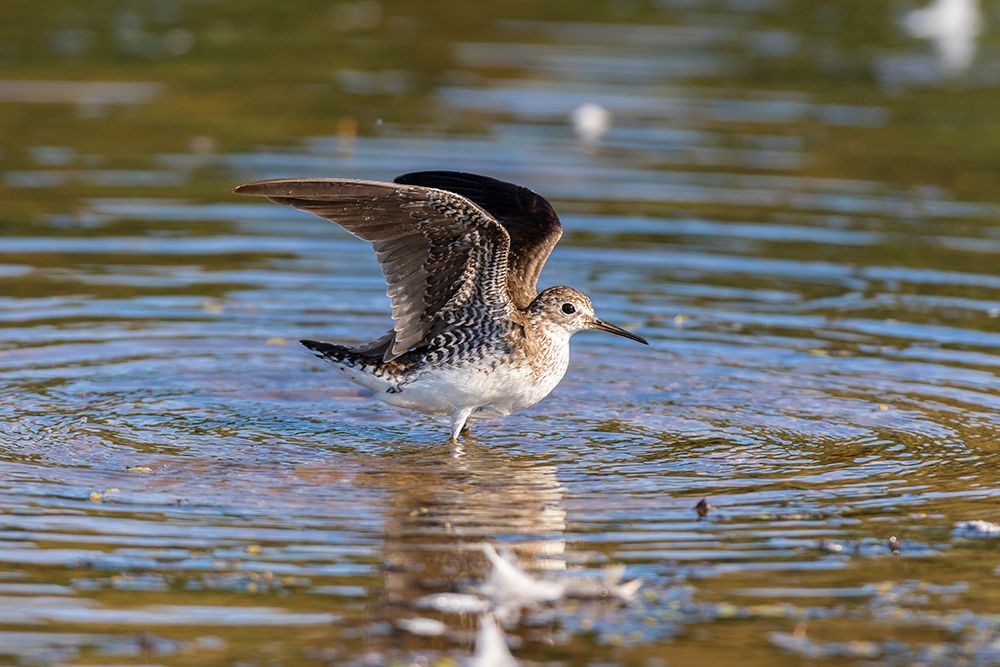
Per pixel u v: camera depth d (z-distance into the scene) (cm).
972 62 2928
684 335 1655
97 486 1180
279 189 1140
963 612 979
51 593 975
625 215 2066
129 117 2427
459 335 1320
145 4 3244
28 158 2208
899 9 3369
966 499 1190
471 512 1148
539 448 1321
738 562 1056
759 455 1300
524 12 3250
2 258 1831
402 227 1223
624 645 927
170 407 1404
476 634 941
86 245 1903
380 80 2688
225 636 926
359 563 1044
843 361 1573
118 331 1612
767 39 3048
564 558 1059
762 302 1772
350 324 1667
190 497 1165
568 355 1420
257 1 3319
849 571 1043
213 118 2422
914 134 2488
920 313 1741
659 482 1227
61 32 2947
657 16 3234
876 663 907
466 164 2208
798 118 2541
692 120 2511
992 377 1523
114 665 881
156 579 1005
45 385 1438
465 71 2752
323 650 913
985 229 2055
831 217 2092
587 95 2625
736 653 918
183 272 1830
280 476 1225
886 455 1298
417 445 1330
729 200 2145
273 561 1041
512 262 1430
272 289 1784
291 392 1473
